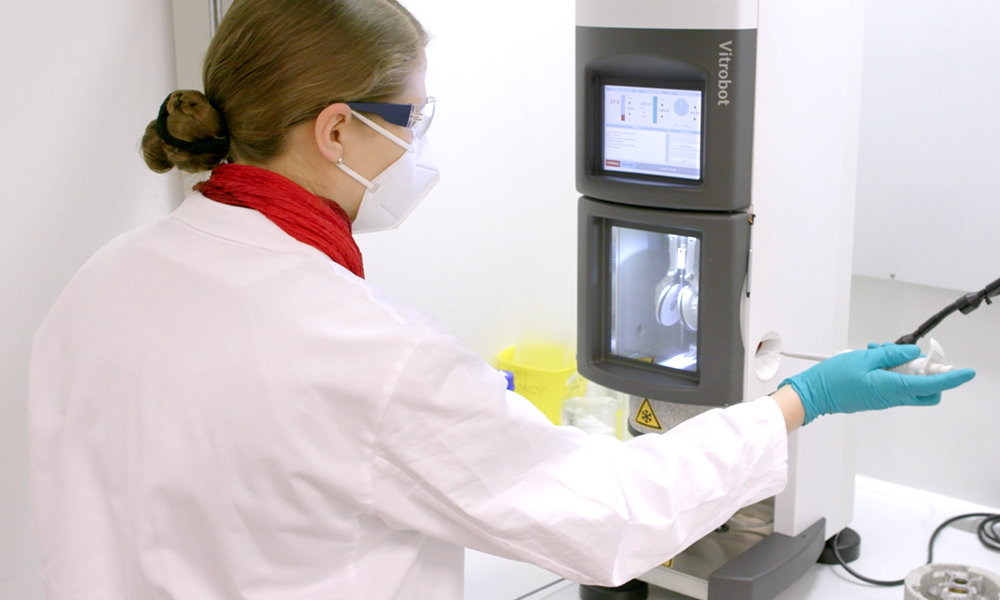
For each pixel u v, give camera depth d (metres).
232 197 0.84
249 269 0.80
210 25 1.29
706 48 1.09
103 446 0.81
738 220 1.14
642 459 0.94
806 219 1.25
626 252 1.34
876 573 1.38
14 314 1.19
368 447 0.78
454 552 0.94
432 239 1.74
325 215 0.86
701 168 1.16
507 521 0.83
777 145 1.17
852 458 1.44
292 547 0.79
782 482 1.02
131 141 1.29
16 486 1.22
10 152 1.15
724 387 1.20
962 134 1.40
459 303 1.83
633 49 1.15
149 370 0.78
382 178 0.89
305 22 0.79
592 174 1.26
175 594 0.78
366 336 0.78
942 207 1.45
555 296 1.92
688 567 1.31
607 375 1.30
